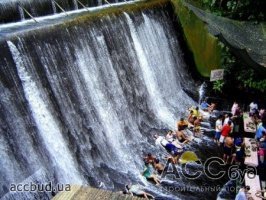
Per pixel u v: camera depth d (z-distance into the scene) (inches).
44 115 422.6
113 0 663.8
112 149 503.5
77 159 452.4
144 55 620.4
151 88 628.7
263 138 502.6
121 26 571.5
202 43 705.6
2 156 370.6
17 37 405.7
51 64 441.1
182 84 717.9
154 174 468.1
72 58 472.4
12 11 502.9
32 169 398.0
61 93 450.9
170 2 718.5
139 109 587.8
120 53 562.9
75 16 538.0
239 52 442.3
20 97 398.6
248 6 668.7
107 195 120.6
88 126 481.7
